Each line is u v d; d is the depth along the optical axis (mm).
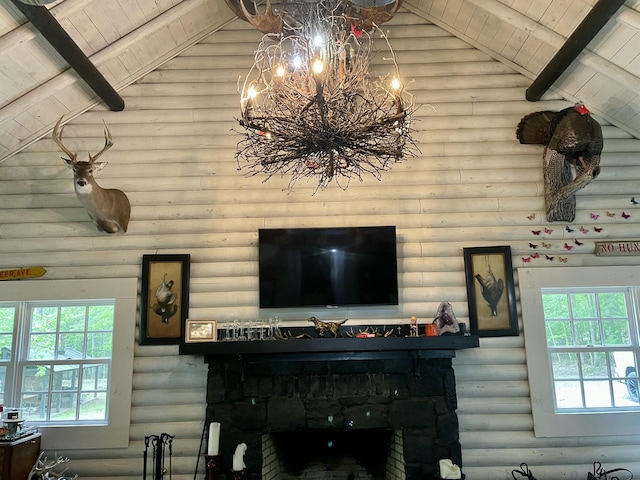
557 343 5277
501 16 4910
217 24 5621
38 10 3918
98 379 5223
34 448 4781
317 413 4883
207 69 5625
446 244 5309
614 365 5234
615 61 4723
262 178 5398
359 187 5383
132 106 5527
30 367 5219
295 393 4926
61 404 5164
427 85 5590
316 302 5090
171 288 5168
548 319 5312
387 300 5078
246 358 4867
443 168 5430
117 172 5391
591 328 5301
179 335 5086
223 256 5277
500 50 5473
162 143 5453
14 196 5352
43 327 5309
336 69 3248
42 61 4578
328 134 3074
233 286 5219
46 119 5250
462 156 5461
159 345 5102
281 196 5367
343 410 4891
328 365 4953
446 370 4957
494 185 5395
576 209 5336
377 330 5113
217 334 5047
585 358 5254
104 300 5238
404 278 5234
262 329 4988
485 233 5309
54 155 5398
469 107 5539
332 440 5352
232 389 4926
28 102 4758
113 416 4957
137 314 5172
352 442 5363
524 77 5586
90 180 4754
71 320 5328
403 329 5105
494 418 5008
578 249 5277
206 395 4965
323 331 4887
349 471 5352
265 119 3227
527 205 5355
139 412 4996
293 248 5168
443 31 5719
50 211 5332
